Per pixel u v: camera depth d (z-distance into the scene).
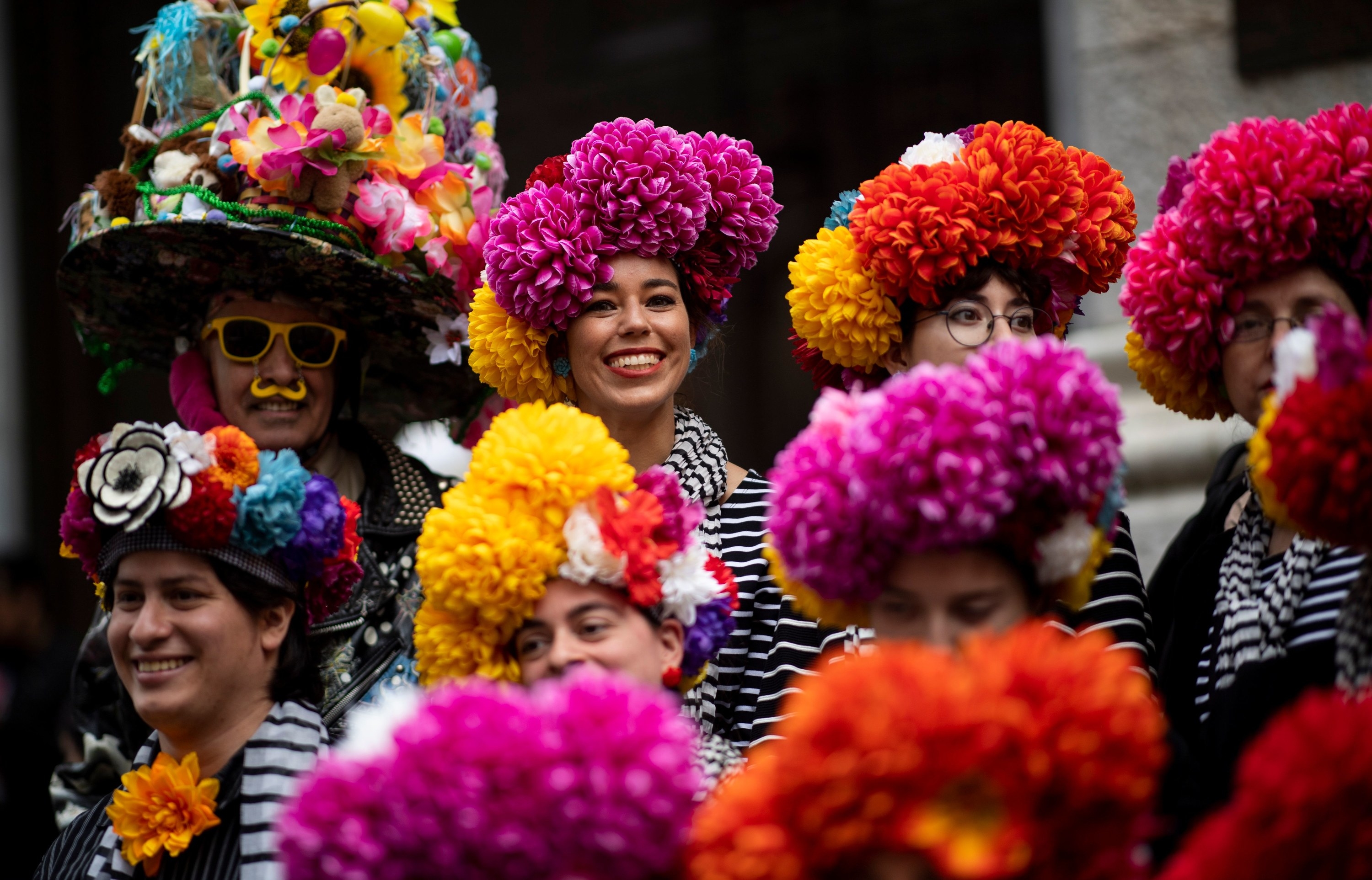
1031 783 2.02
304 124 4.25
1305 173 3.08
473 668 3.01
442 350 4.46
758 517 3.82
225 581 3.36
